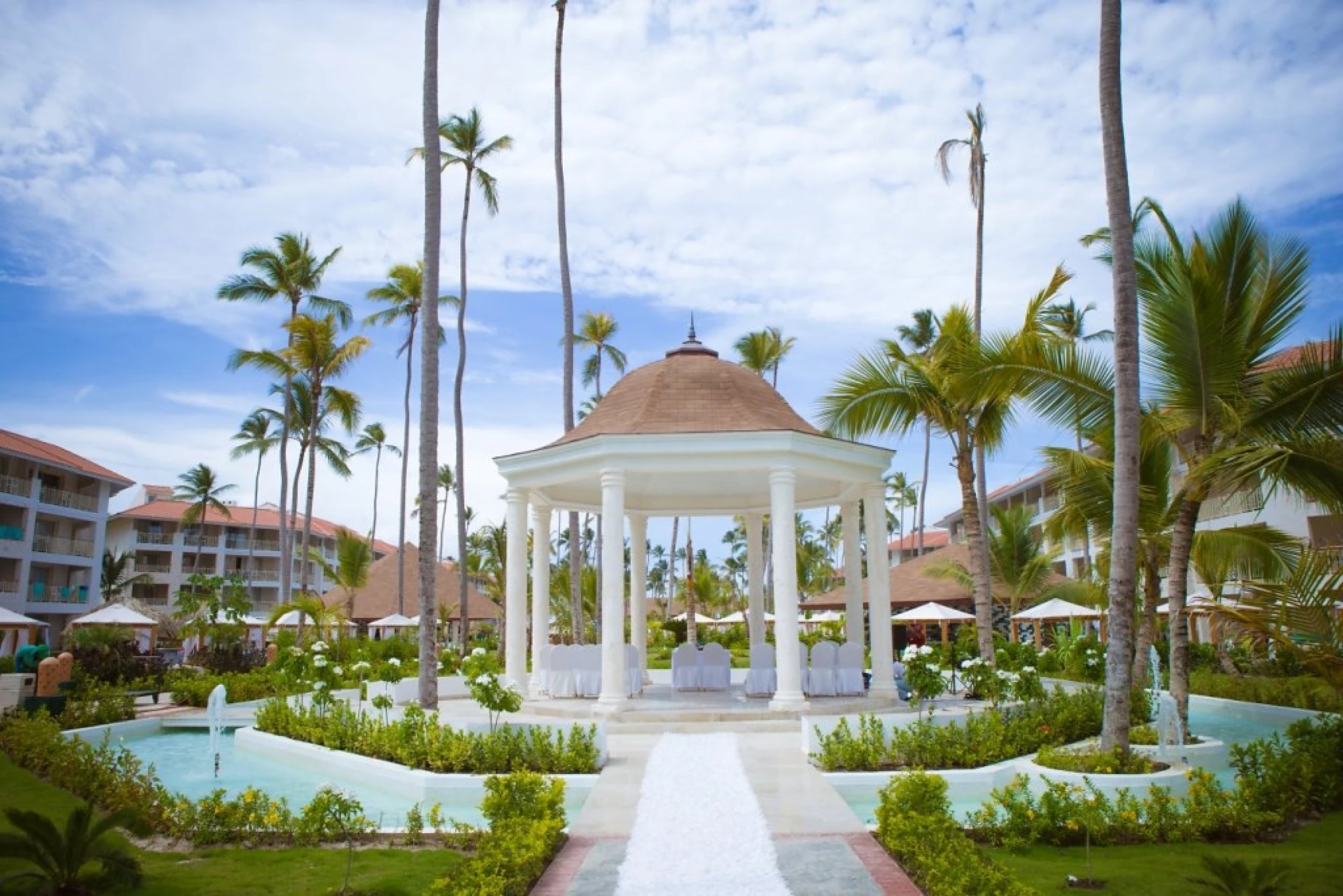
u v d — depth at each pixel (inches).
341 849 313.6
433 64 674.2
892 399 698.2
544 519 768.9
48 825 253.8
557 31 1078.4
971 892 230.1
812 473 647.1
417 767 450.3
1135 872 275.4
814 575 2313.0
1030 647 1061.1
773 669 679.7
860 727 445.1
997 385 576.1
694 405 681.6
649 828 321.4
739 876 264.7
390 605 2049.7
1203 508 1167.6
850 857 284.2
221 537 2481.5
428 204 661.3
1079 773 397.4
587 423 738.2
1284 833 332.8
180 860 301.6
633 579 876.0
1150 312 511.8
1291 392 480.1
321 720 557.3
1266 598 449.4
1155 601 607.8
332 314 1449.3
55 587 1670.8
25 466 1630.2
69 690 740.7
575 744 433.7
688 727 557.3
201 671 1006.4
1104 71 442.0
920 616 1077.8
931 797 309.7
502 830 291.4
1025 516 1320.1
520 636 703.7
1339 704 585.0
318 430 1660.9
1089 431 597.0
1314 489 475.5
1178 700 501.0
